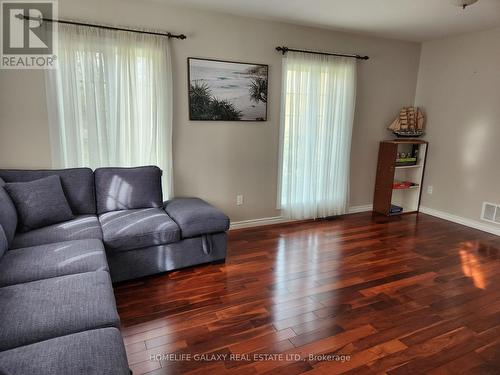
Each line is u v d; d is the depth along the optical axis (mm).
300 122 4000
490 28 3859
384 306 2395
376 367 1810
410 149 4938
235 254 3254
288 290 2590
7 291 1607
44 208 2547
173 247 2766
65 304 1524
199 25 3369
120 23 3074
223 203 3875
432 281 2775
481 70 4016
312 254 3279
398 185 4703
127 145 3240
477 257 3270
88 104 3025
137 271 2652
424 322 2217
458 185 4367
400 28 3934
